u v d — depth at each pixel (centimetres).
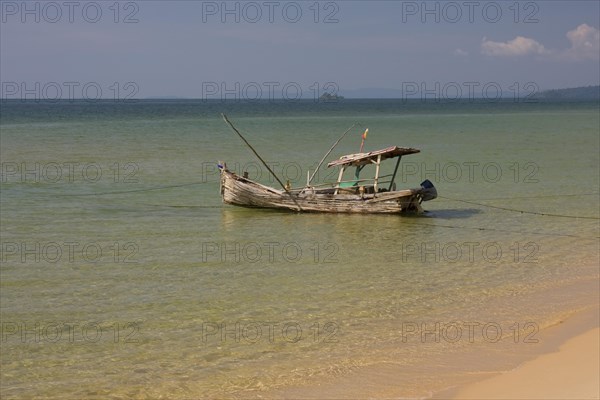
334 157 4612
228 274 1689
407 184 3484
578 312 1387
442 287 1588
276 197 2600
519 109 15212
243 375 1084
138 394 1017
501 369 1093
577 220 2453
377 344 1218
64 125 7325
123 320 1339
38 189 3053
